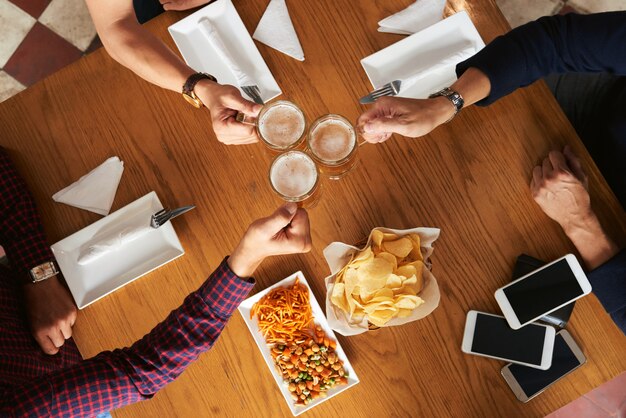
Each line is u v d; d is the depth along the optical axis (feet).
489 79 3.61
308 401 3.85
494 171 3.95
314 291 3.95
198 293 3.38
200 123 4.13
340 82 4.08
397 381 3.89
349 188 4.01
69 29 7.26
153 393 3.52
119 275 4.00
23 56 7.27
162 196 4.10
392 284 3.31
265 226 2.98
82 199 4.10
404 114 3.46
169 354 3.37
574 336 3.80
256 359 3.95
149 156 4.15
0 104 4.24
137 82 4.18
